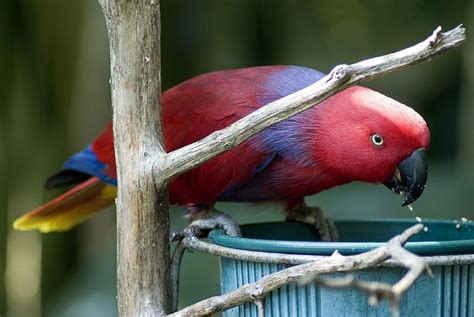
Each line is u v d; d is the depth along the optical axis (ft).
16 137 39.60
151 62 15.92
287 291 15.34
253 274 15.78
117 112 16.05
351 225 20.72
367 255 13.58
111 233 39.14
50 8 38.14
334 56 46.26
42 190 39.78
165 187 16.11
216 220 19.67
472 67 41.96
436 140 46.75
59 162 39.47
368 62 14.61
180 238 17.67
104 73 37.50
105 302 34.04
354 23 46.80
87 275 35.99
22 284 41.50
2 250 39.47
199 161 15.65
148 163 15.92
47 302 39.96
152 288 16.22
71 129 38.70
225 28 42.14
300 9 45.50
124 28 15.76
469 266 15.20
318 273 14.23
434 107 46.65
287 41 44.96
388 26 46.55
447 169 45.09
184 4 40.81
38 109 39.47
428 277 14.96
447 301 15.10
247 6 42.73
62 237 39.88
